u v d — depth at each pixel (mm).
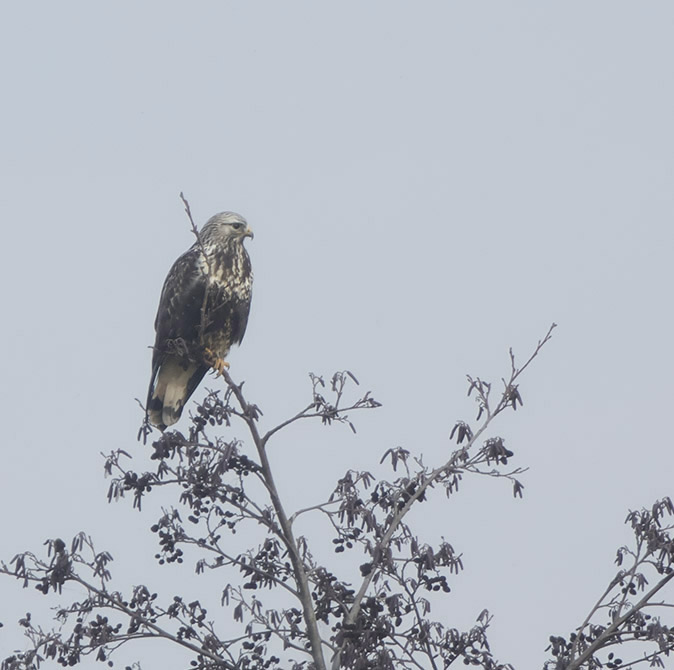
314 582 12453
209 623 12234
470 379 12789
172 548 12297
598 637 11938
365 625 11781
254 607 12234
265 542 12398
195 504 12344
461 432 12398
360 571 11719
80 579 11977
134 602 12094
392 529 12086
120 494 12078
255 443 12312
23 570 11852
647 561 12312
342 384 12195
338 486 12156
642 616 11906
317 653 11867
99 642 11891
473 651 11812
